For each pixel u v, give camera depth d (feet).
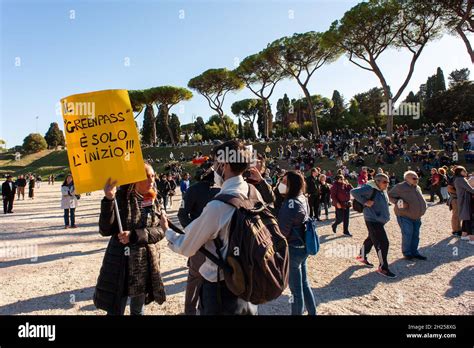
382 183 17.70
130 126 8.98
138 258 9.39
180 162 139.95
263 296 6.53
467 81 140.05
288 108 235.20
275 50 119.34
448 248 23.15
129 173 8.90
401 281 17.01
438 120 146.41
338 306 14.02
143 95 187.01
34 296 15.10
